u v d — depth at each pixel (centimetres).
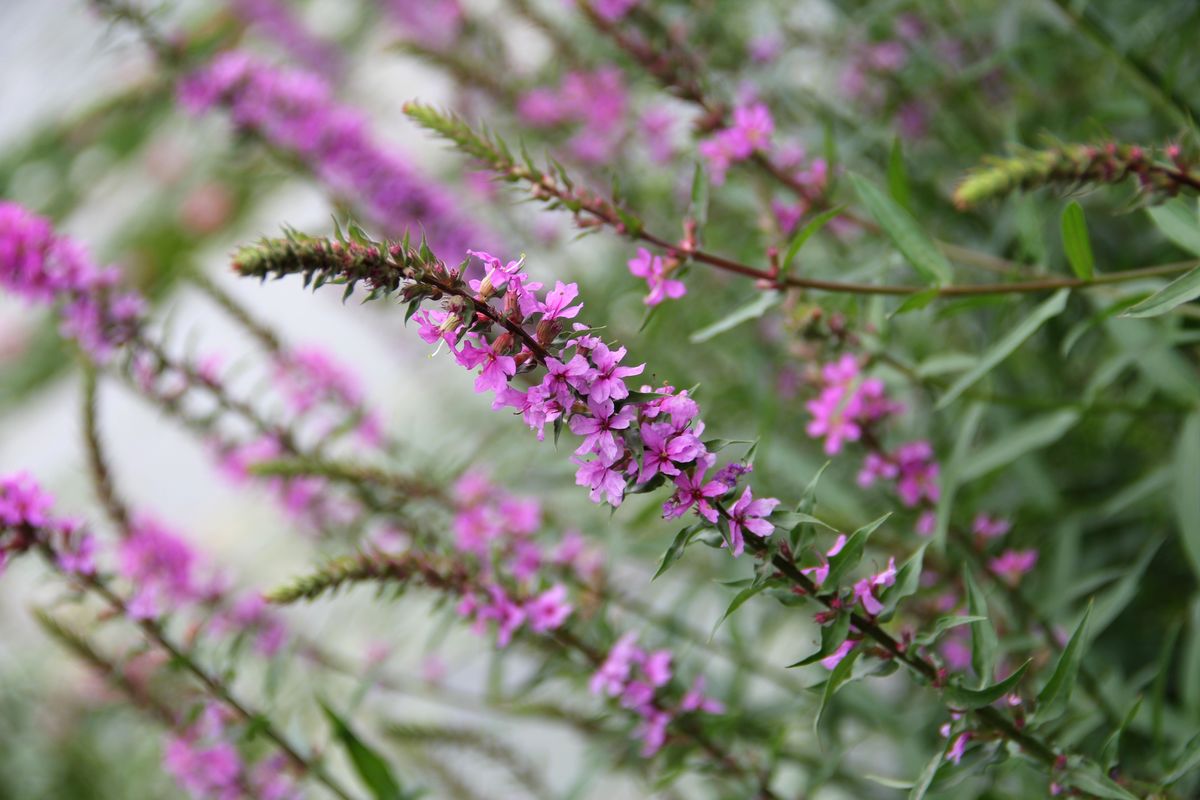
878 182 118
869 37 121
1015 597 92
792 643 135
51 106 289
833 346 91
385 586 90
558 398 73
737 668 97
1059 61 120
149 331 107
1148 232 104
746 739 94
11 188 304
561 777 144
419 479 105
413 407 201
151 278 299
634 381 116
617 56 102
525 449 120
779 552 75
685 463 74
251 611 111
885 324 91
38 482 89
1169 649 87
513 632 90
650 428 73
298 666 115
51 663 169
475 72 130
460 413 162
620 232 86
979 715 78
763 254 104
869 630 77
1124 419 105
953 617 77
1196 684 91
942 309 86
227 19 192
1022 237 92
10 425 307
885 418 92
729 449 117
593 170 128
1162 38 101
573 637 90
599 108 123
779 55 117
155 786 154
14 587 184
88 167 307
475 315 73
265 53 198
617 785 138
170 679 96
